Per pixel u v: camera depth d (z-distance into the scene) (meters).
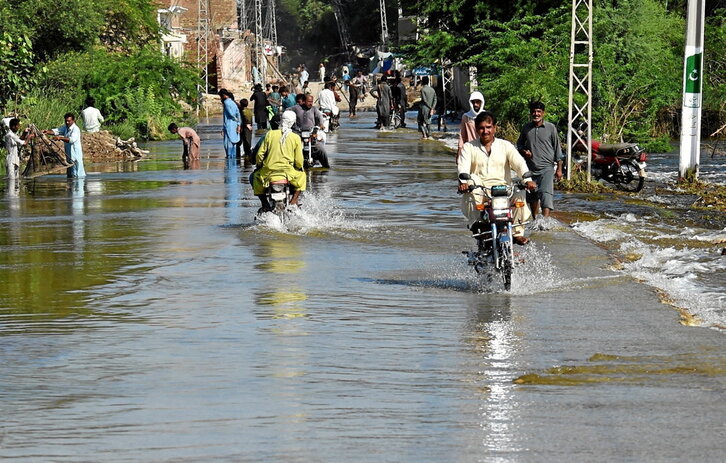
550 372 16.48
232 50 192.88
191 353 17.84
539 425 13.63
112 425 13.70
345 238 32.19
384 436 13.19
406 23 185.50
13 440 13.09
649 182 52.84
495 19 89.38
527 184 24.52
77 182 53.66
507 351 17.94
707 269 27.09
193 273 26.20
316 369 16.69
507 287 23.72
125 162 69.31
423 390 15.41
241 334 19.34
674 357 17.45
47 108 77.50
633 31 72.81
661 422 13.73
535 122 35.00
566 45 71.94
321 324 20.22
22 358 17.50
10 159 56.69
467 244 30.97
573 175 49.78
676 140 82.88
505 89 71.12
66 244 31.39
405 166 60.34
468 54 93.06
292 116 34.88
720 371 16.50
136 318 20.86
